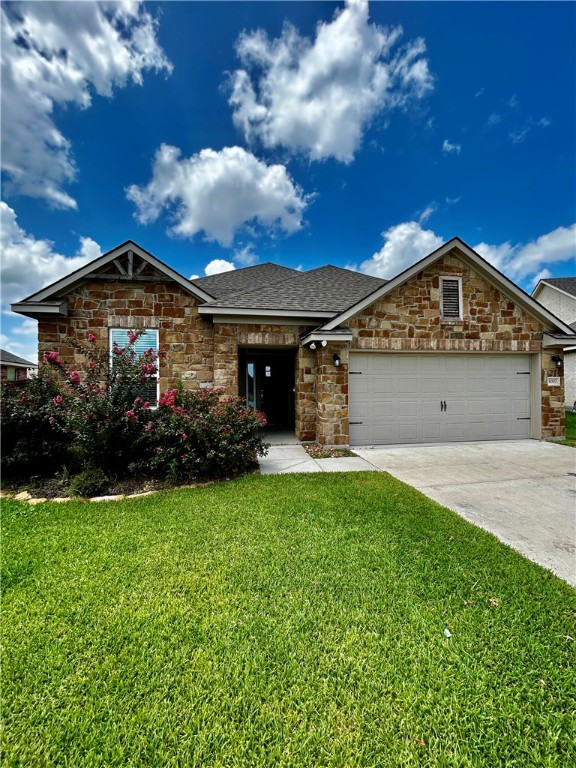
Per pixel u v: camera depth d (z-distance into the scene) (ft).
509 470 23.36
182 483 20.40
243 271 44.93
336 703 6.77
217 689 7.04
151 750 5.97
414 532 13.93
